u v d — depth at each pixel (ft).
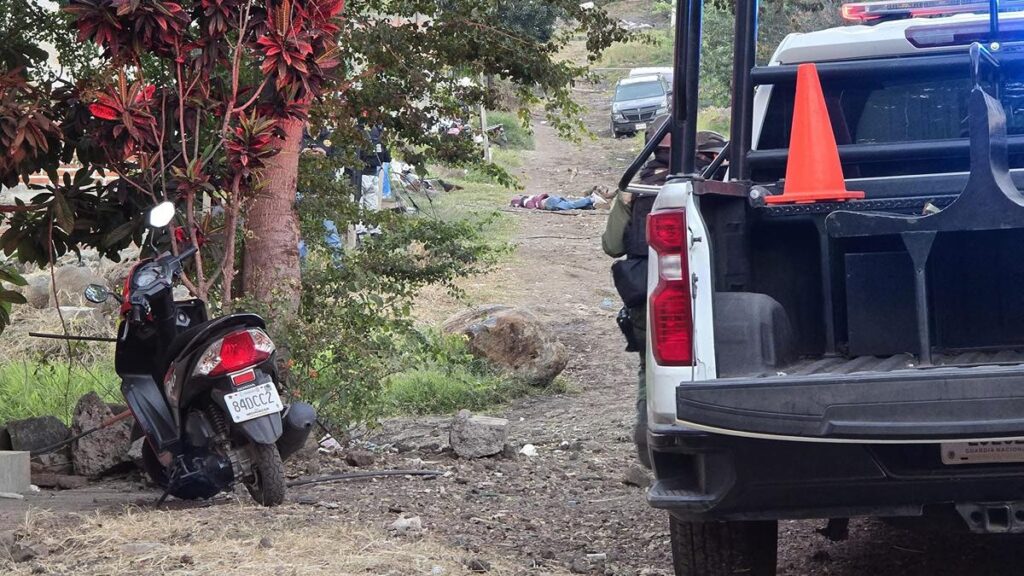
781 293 22.25
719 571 21.07
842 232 18.49
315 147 41.98
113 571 21.04
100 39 29.25
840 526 23.91
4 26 35.12
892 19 27.61
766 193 20.90
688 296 18.74
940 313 21.30
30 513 25.52
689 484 19.43
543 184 133.69
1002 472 17.35
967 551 24.81
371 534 24.58
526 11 44.68
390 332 40.45
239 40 30.66
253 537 23.57
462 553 23.94
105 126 30.35
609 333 66.69
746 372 19.16
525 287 77.77
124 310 26.84
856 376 16.97
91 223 33.19
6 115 29.50
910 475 17.66
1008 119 24.54
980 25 24.91
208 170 32.07
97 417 33.73
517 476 35.12
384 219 41.11
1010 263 21.01
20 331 54.85
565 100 43.42
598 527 28.04
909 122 25.58
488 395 51.42
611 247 28.37
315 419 28.35
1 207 32.58
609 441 41.91
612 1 46.50
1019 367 16.78
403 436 43.11
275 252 35.65
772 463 18.07
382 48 41.04
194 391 26.71
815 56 26.05
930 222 18.07
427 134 43.47
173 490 27.22
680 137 21.35
